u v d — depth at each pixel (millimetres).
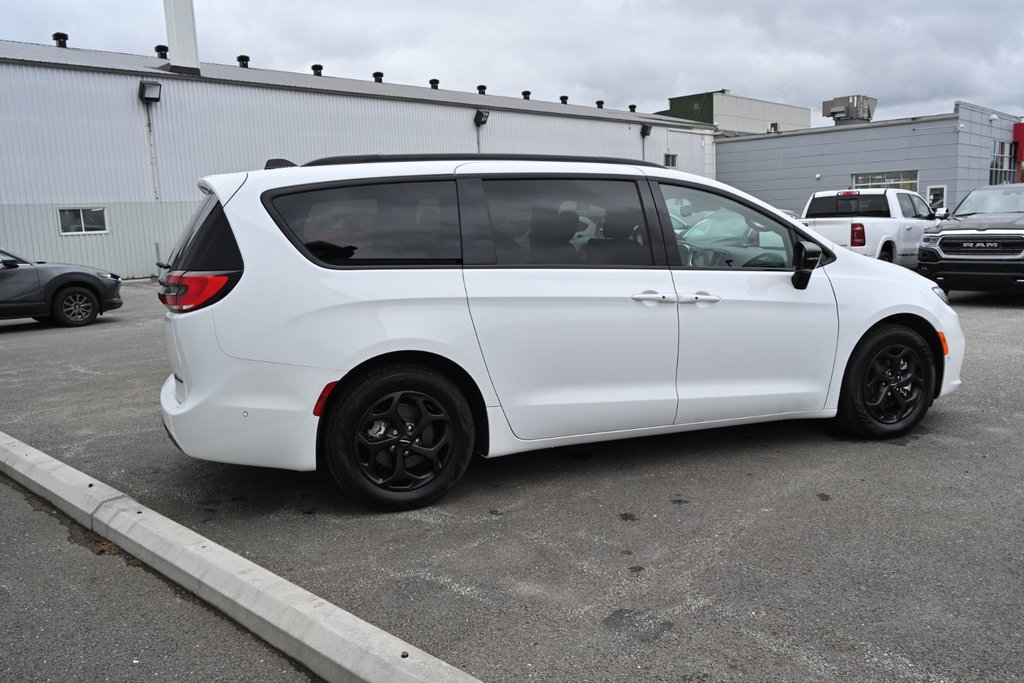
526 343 3979
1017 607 2850
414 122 28359
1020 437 4902
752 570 3191
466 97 36562
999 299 12617
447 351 3820
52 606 3061
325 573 3256
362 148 27047
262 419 3633
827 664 2516
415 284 3777
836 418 4934
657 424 4332
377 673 2418
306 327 3623
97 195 21844
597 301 4086
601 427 4215
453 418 3908
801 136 35688
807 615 2826
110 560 3475
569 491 4156
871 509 3793
